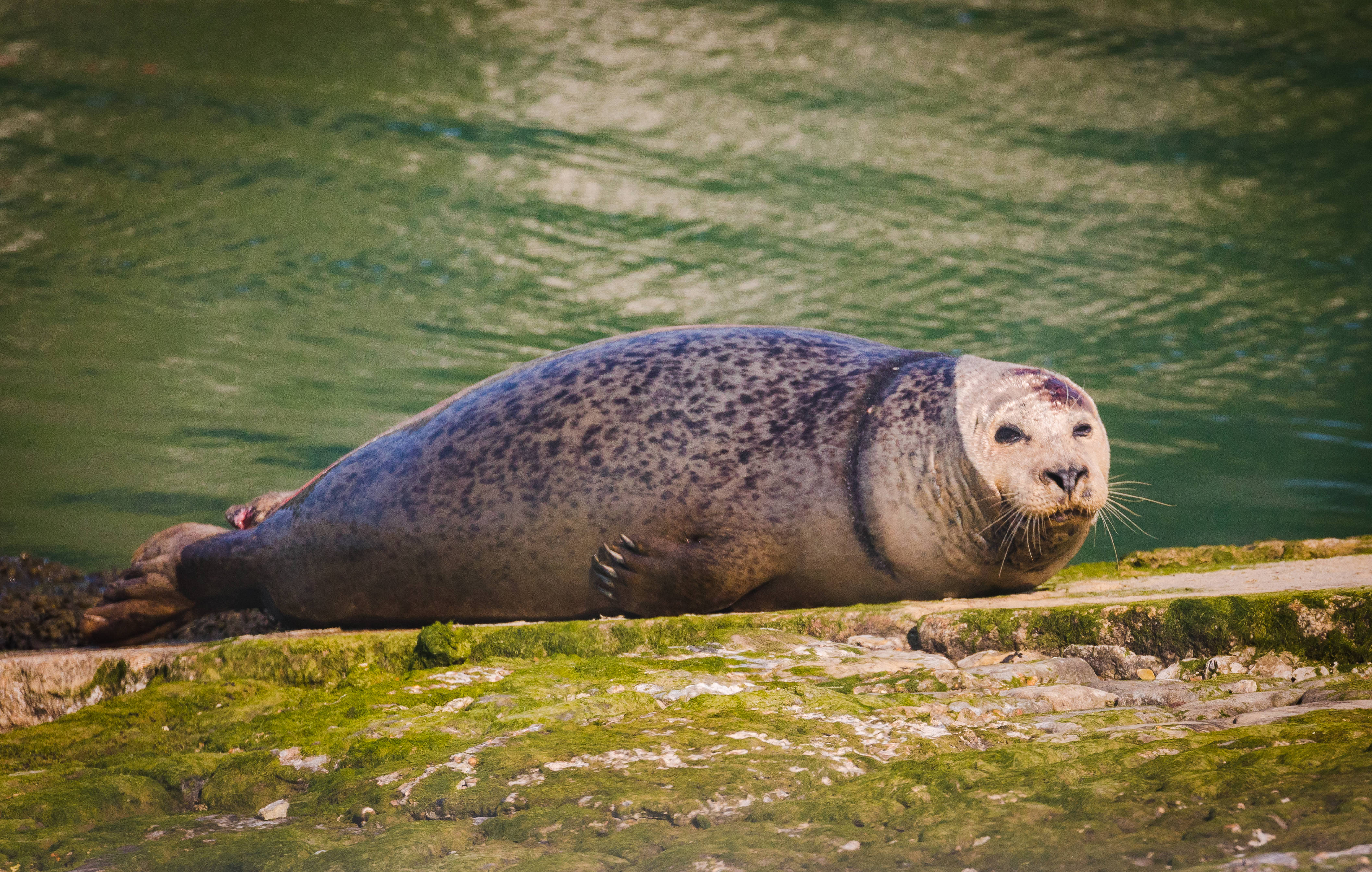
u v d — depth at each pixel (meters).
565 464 20.36
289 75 85.88
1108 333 49.09
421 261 53.78
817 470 20.00
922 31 112.38
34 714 17.34
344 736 13.98
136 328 44.69
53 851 11.53
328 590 21.86
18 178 61.31
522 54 96.38
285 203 60.69
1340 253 62.12
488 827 11.32
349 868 10.52
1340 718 12.55
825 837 10.37
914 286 53.75
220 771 13.42
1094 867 9.30
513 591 20.92
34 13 96.31
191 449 34.75
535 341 44.78
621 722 13.64
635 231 59.72
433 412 22.05
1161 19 120.00
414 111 79.12
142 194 60.59
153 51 89.06
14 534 29.44
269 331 45.09
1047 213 67.44
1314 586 18.34
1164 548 29.95
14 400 37.62
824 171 72.94
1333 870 8.38
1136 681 15.99
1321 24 119.88
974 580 20.34
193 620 23.44
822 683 15.60
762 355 21.19
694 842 10.35
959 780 11.42
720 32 108.00
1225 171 78.00
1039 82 98.62
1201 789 10.51
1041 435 19.47
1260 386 44.19
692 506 20.05
